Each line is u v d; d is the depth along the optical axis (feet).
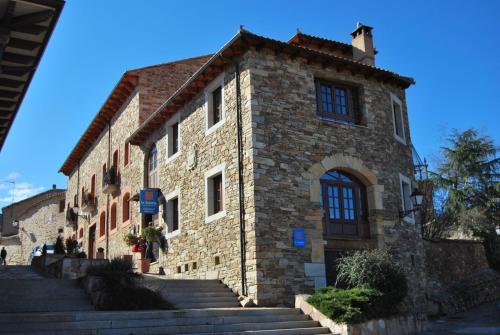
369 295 37.45
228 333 32.24
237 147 44.91
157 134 64.49
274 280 41.09
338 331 34.86
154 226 61.93
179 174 56.59
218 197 49.39
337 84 51.57
